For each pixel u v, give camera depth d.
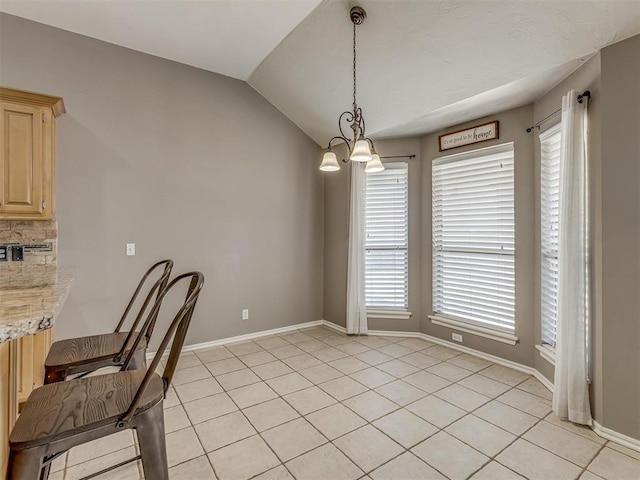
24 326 0.99
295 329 4.17
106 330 2.94
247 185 3.76
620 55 1.89
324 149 4.34
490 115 3.10
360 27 2.51
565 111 2.15
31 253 2.58
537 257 2.77
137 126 3.09
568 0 1.80
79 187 2.82
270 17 2.65
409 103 3.01
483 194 3.20
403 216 3.86
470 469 1.68
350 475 1.64
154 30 2.80
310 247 4.31
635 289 1.85
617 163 1.91
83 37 2.84
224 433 1.99
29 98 2.29
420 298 3.80
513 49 2.18
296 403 2.34
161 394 1.18
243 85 3.72
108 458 1.76
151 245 3.16
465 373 2.85
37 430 0.94
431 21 2.24
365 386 2.61
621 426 1.89
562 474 1.64
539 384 2.64
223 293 3.61
